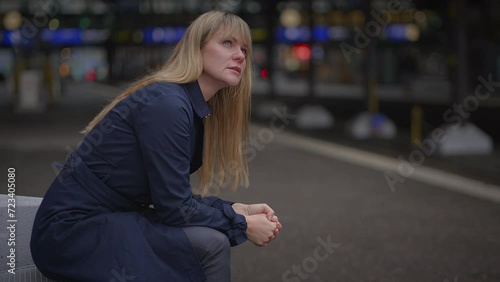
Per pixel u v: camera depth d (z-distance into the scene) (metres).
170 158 2.79
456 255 5.92
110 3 41.25
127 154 2.84
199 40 2.97
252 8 27.08
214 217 2.90
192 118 2.90
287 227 7.11
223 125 3.21
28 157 12.71
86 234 2.76
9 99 36.81
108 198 2.85
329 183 10.05
